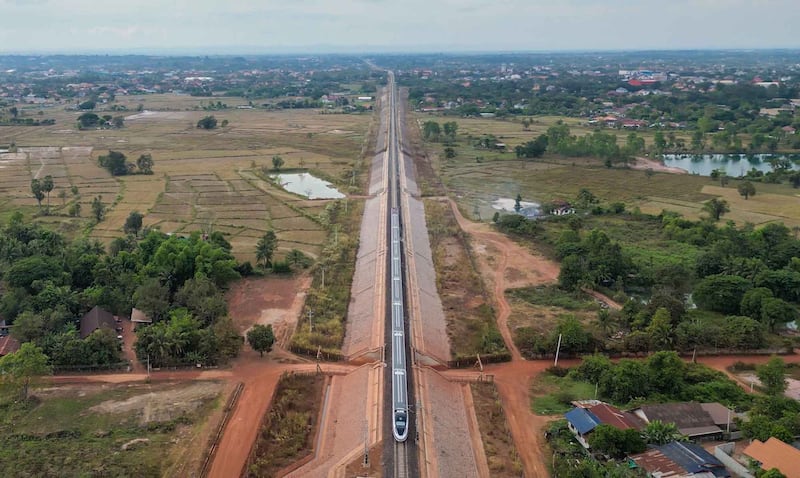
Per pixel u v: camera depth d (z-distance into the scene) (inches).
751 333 5265.8
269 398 4431.6
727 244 7258.9
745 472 3555.6
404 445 3767.2
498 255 7706.7
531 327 5728.3
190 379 4687.5
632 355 5177.2
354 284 6756.9
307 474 3629.4
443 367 5000.0
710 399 4434.1
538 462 3806.6
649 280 6643.7
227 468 3663.9
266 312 5930.1
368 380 4566.9
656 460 3619.6
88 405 4291.3
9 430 3969.0
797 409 4114.2
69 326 5152.6
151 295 5531.5
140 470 3590.1
